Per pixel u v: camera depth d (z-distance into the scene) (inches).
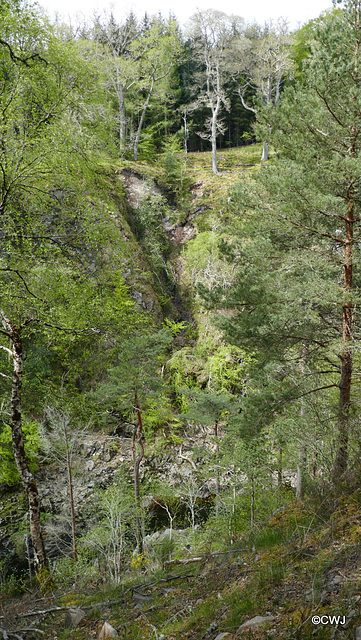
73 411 693.9
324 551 175.6
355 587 134.0
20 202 469.4
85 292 490.6
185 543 618.8
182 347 1327.5
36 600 303.9
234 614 158.7
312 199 342.6
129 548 712.4
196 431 1105.4
